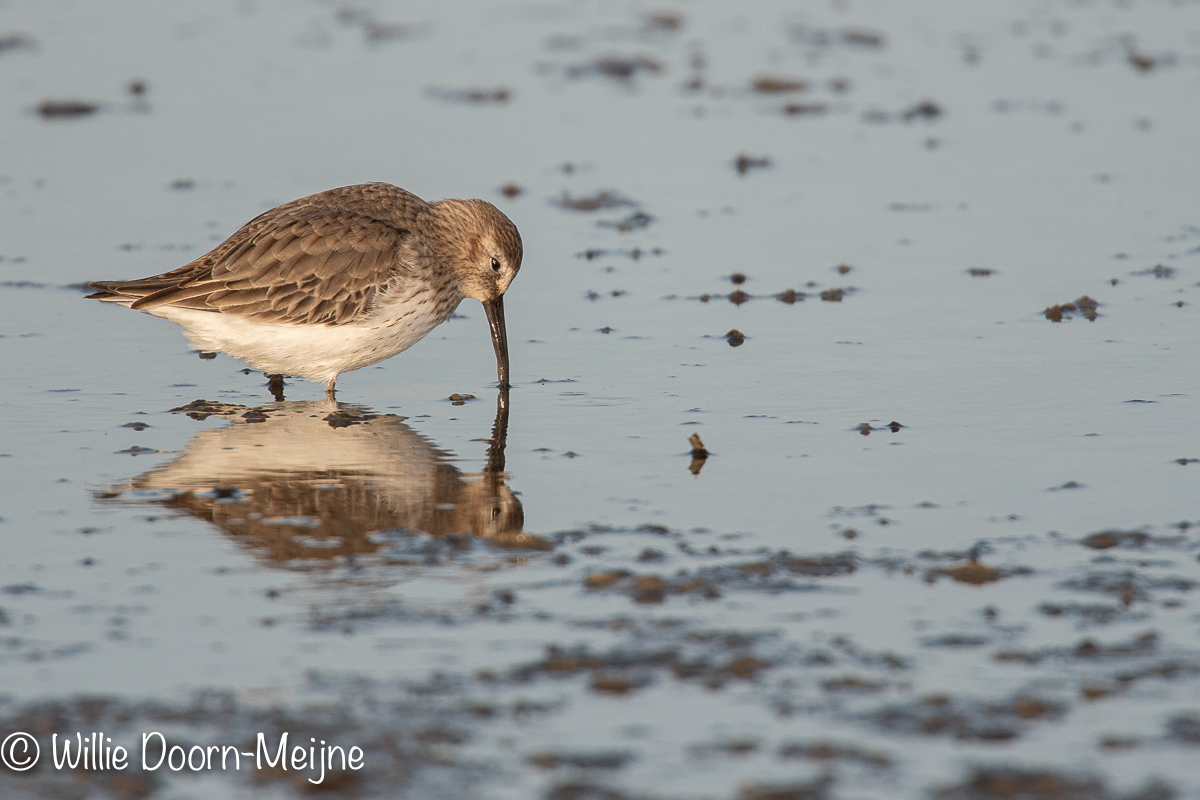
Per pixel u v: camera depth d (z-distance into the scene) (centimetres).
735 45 3038
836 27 3209
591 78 2750
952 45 3038
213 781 645
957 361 1356
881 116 2484
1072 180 2083
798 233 1856
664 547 910
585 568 879
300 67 2792
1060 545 901
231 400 1291
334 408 1269
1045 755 650
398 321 1302
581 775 641
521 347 1453
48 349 1425
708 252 1778
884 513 966
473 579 864
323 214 1284
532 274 1708
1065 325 1463
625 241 1833
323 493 1029
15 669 742
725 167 2183
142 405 1266
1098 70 2789
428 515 983
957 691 711
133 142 2269
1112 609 802
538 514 978
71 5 3328
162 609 817
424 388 1334
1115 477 1029
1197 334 1416
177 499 1013
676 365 1372
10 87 2575
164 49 2914
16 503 999
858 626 788
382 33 3119
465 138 2311
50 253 1725
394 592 845
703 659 749
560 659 748
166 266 1659
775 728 680
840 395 1262
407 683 727
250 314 1252
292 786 637
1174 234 1806
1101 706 693
